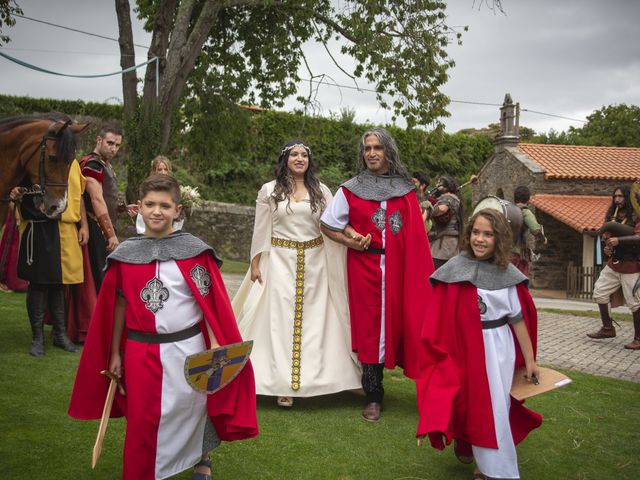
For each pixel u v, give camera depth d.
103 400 3.00
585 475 3.62
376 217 4.64
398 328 4.56
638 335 7.73
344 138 27.53
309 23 16.80
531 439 4.20
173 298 2.91
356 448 3.87
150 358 2.86
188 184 22.31
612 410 4.92
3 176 5.23
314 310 4.77
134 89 14.52
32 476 3.18
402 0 15.59
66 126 5.08
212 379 2.81
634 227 7.91
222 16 17.61
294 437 4.00
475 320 3.33
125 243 2.98
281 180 4.88
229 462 3.56
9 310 7.08
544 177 22.83
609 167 23.83
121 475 3.29
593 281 18.39
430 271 4.66
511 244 3.40
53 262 5.26
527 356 3.39
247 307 4.86
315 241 4.86
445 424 3.12
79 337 5.85
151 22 17.70
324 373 4.65
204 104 18.11
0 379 4.59
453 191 7.36
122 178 19.94
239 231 20.53
